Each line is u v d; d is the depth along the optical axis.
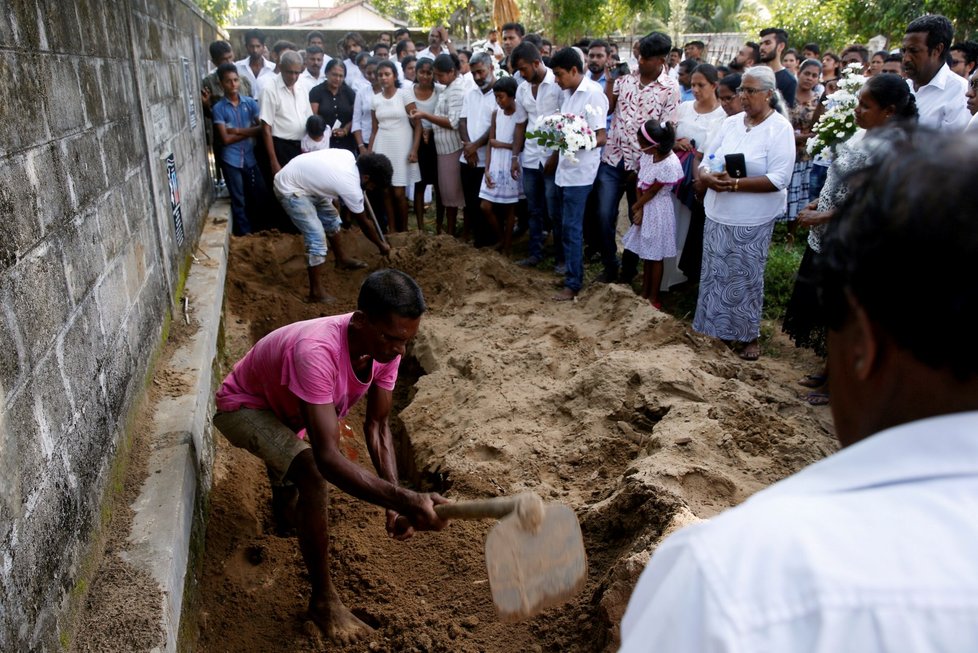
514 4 14.62
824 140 4.79
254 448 3.07
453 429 4.30
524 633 2.80
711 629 0.69
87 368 2.81
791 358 5.53
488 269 6.52
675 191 6.29
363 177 6.34
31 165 2.43
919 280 0.74
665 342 4.98
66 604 2.31
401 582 3.27
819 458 3.63
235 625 3.19
